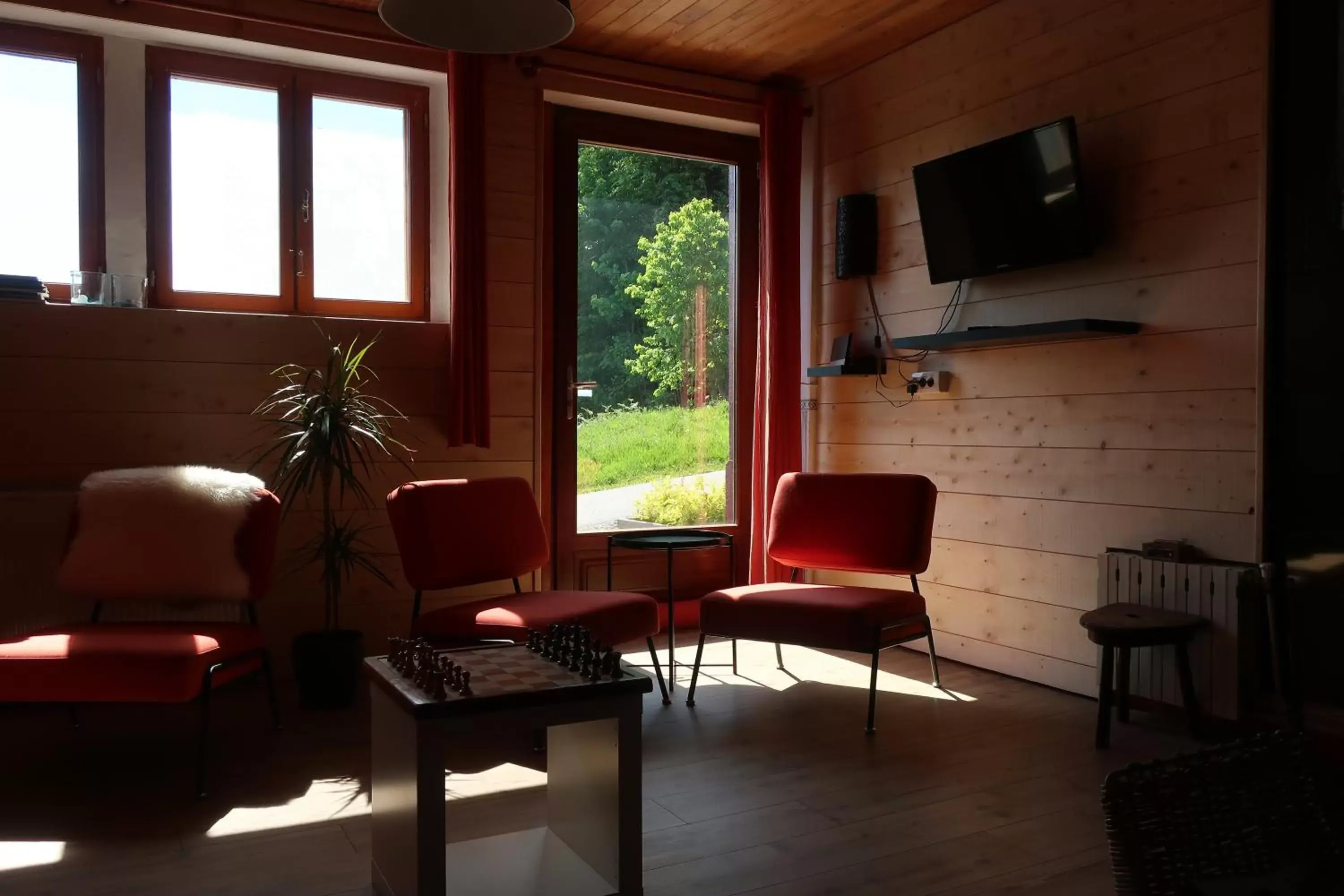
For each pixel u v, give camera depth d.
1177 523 3.25
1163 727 3.17
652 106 4.53
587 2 3.86
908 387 4.27
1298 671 2.92
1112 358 3.46
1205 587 3.02
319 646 3.34
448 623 3.07
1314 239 2.88
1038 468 3.73
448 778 2.72
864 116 4.57
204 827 2.39
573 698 1.87
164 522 3.06
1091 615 3.07
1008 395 3.86
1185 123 3.22
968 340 3.69
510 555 3.58
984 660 3.97
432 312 4.25
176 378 3.65
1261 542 2.98
